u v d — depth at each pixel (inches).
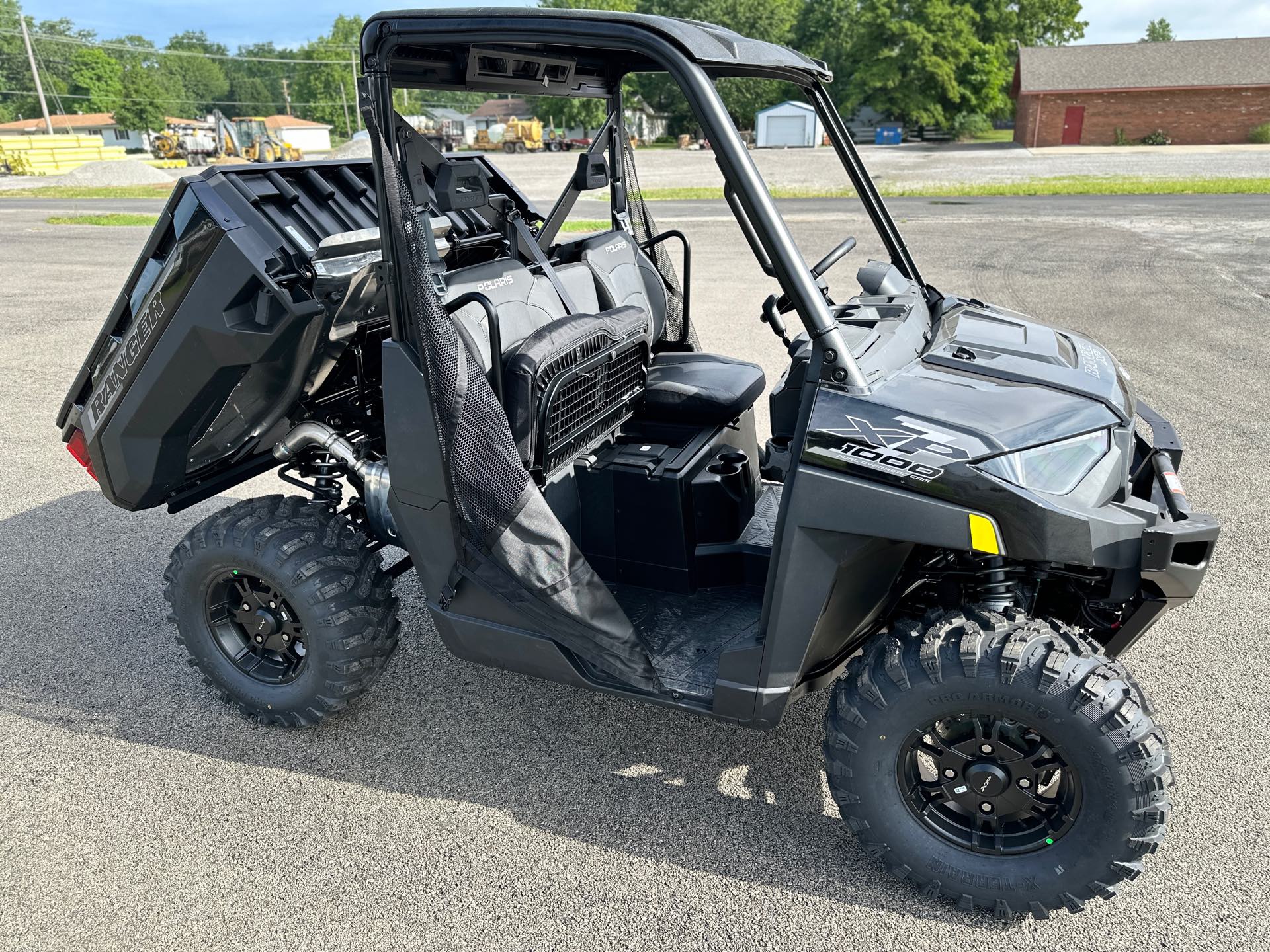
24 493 205.5
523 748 116.7
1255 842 96.4
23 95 3597.4
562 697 127.7
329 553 112.4
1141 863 81.6
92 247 584.1
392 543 120.5
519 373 97.3
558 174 1190.3
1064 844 83.4
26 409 260.5
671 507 109.3
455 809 105.6
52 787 111.2
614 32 79.4
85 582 164.2
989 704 81.4
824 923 88.4
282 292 98.9
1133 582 82.0
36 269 493.7
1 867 98.2
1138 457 102.0
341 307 107.0
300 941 87.6
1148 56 1752.0
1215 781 105.7
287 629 118.3
